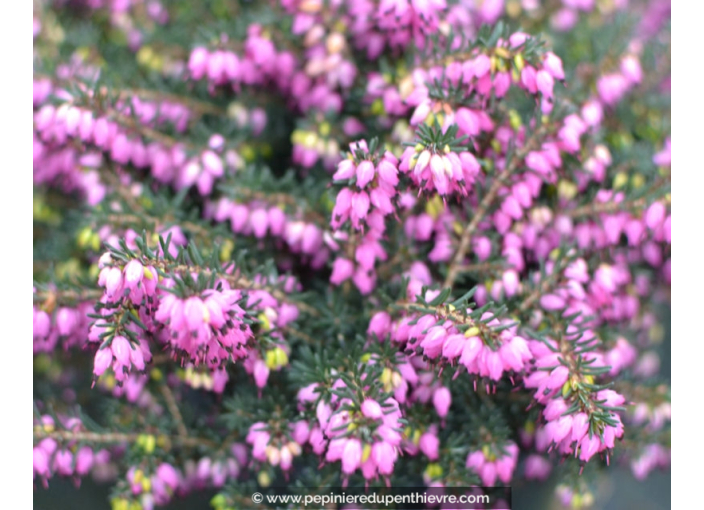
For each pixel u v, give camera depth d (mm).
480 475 941
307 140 971
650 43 1003
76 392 1007
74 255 991
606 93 970
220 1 1031
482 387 953
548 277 934
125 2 1025
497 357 891
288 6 976
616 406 896
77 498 992
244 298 899
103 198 962
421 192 909
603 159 954
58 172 987
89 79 961
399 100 954
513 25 1006
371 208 910
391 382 916
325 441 910
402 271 948
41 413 948
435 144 899
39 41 1004
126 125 954
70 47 1010
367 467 890
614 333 957
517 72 915
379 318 926
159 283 895
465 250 943
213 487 973
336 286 961
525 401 956
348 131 979
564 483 960
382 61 958
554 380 899
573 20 1016
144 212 952
